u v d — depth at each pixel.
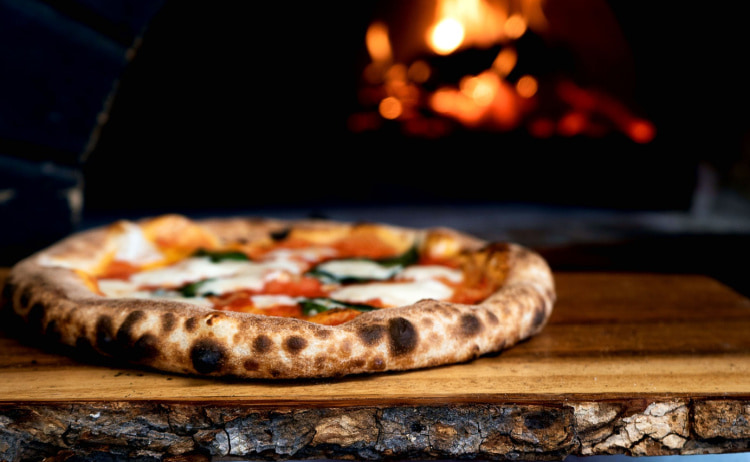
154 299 0.54
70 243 0.64
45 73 0.76
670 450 0.50
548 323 0.61
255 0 1.24
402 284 0.61
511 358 0.55
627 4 1.23
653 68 1.24
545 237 1.03
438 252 0.67
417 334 0.52
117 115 1.28
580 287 0.70
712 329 0.60
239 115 1.34
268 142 1.35
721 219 1.22
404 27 1.29
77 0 0.75
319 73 1.32
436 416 0.49
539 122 1.27
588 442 0.50
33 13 0.74
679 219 1.21
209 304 0.57
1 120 0.75
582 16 1.25
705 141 1.23
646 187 1.24
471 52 1.28
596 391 0.50
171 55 1.26
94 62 0.78
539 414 0.49
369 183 1.35
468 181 1.32
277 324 0.51
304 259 0.68
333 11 1.28
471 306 0.55
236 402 0.48
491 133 1.28
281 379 0.51
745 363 0.55
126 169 1.32
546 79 1.27
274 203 1.24
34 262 0.60
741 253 0.97
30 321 0.55
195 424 0.48
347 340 0.51
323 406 0.48
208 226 0.72
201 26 1.25
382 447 0.49
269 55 1.30
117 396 0.49
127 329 0.52
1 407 0.48
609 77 1.26
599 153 1.25
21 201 0.78
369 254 0.70
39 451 0.49
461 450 0.49
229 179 1.36
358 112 1.33
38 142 0.78
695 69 1.22
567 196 1.29
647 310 0.64
